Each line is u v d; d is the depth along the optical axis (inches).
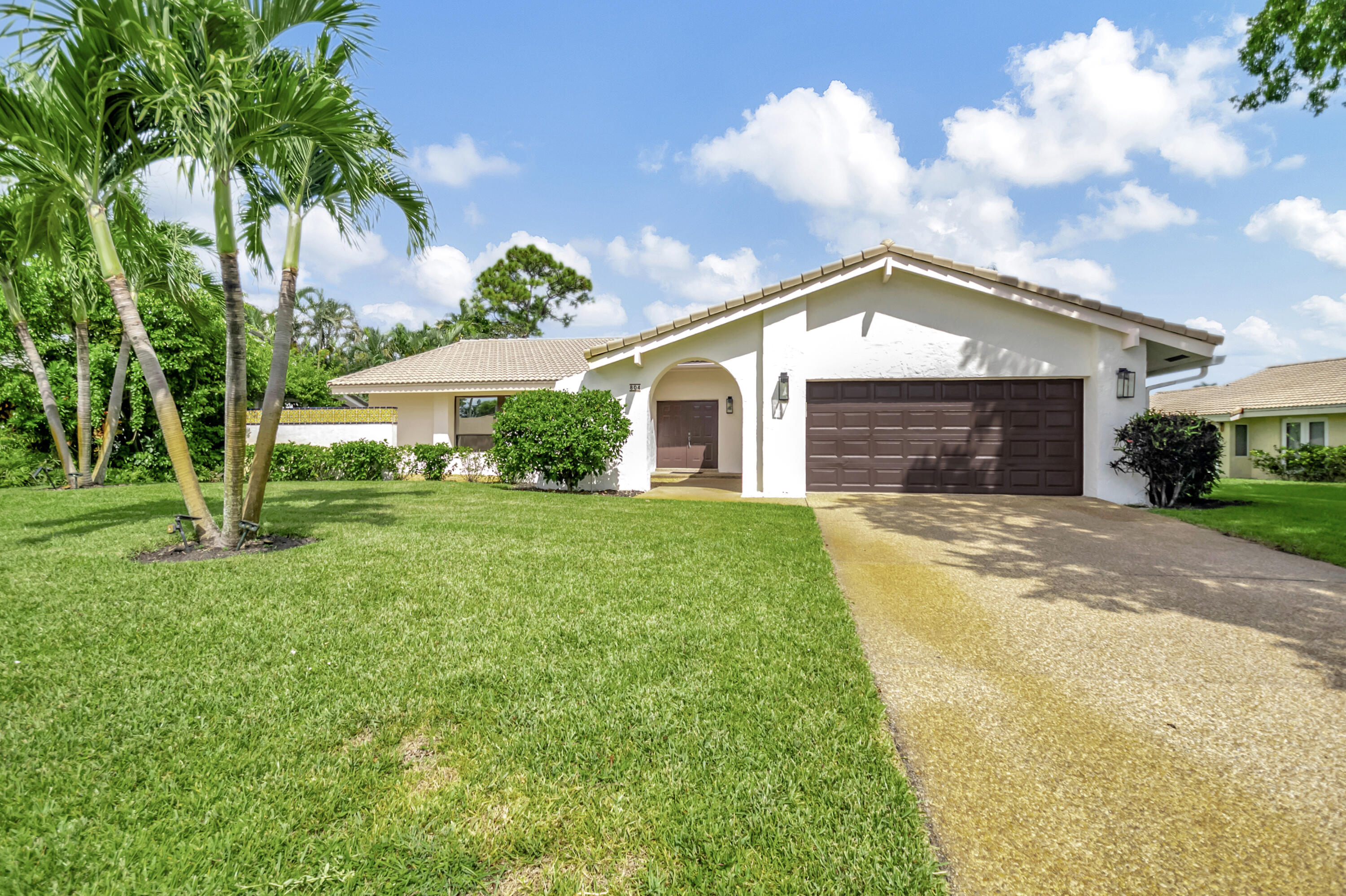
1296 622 170.4
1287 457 797.2
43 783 88.2
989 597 194.9
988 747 103.6
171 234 369.7
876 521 341.1
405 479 644.7
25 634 148.0
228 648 140.9
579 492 496.1
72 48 206.5
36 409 575.5
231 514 248.7
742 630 155.6
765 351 469.7
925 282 457.4
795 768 93.3
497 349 856.9
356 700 115.0
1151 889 71.5
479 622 159.8
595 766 93.3
